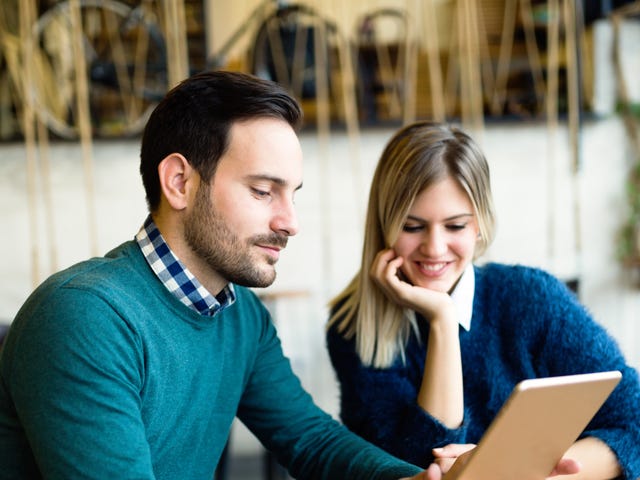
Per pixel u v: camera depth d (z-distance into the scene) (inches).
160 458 47.8
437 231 57.3
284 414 57.3
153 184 48.3
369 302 61.3
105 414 41.4
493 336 60.5
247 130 46.0
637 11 139.9
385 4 198.1
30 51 136.9
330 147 145.3
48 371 41.3
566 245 148.6
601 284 149.4
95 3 158.2
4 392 44.6
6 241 140.6
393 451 58.5
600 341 57.6
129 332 44.1
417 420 56.4
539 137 147.3
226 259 47.1
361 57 164.9
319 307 145.6
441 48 195.3
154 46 160.9
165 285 47.7
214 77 46.9
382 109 172.6
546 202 148.1
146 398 45.8
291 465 56.7
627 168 148.7
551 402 39.6
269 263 47.8
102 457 40.6
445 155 56.7
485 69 164.4
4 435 44.5
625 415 54.9
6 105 154.1
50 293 43.6
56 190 140.6
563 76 154.9
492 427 38.7
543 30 173.9
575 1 141.4
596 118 146.4
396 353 61.2
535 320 59.1
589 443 54.0
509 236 147.7
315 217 145.8
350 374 62.3
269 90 46.8
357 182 145.6
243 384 55.7
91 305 43.1
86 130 134.6
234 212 46.3
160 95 156.0
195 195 46.8
